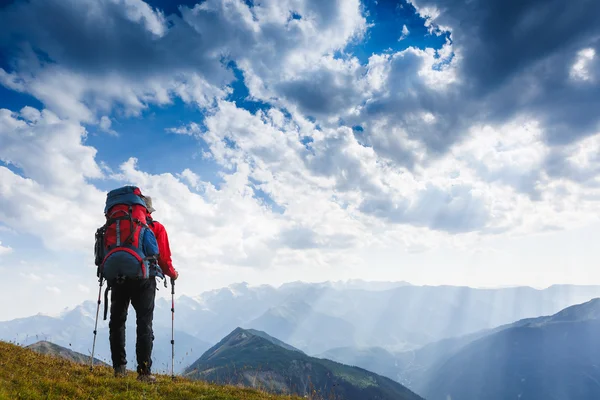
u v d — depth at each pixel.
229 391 4.16
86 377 3.55
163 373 4.45
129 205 3.71
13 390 2.83
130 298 3.76
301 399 4.50
